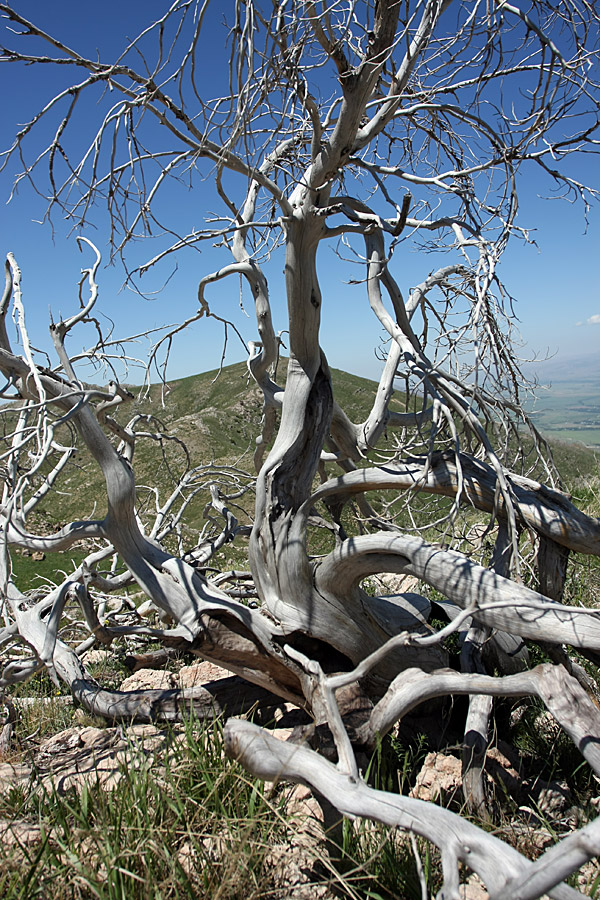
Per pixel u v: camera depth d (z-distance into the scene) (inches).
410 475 145.3
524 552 165.9
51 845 106.0
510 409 155.4
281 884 103.1
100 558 174.2
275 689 148.3
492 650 151.7
